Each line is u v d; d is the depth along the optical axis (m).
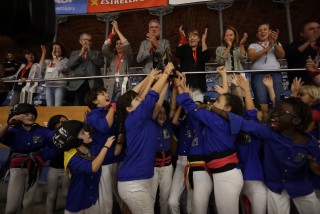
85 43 4.16
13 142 2.80
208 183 2.22
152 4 6.88
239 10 9.92
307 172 2.02
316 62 3.07
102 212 2.47
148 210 2.04
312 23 3.32
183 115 2.87
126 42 3.88
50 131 3.02
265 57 3.43
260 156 2.24
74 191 2.29
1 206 3.29
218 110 2.16
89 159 2.25
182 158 2.70
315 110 2.43
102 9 7.21
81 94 4.18
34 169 2.87
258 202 2.12
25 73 5.09
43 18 1.06
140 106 2.17
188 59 3.66
